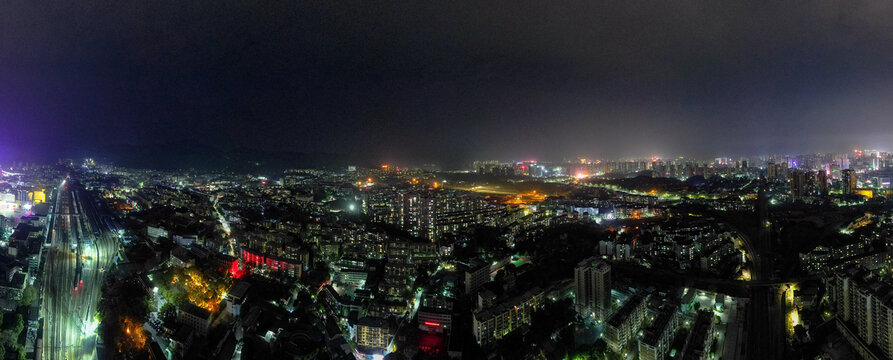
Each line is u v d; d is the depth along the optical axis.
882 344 195.50
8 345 192.62
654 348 188.88
